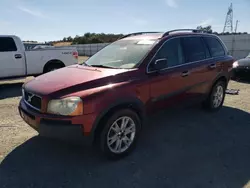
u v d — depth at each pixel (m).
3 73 8.43
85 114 2.95
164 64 3.70
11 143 3.85
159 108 3.95
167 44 4.12
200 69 4.67
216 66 5.15
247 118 5.15
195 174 3.05
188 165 3.26
